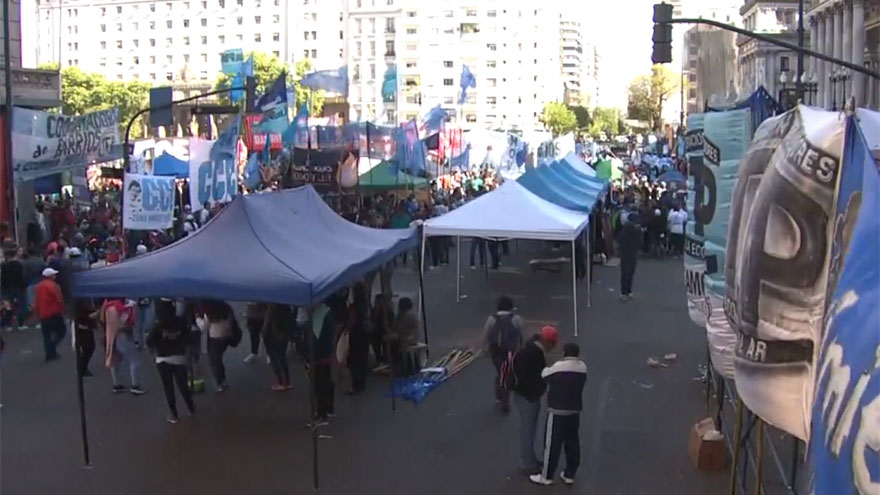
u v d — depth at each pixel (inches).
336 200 1156.5
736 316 234.8
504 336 506.9
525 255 1205.7
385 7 5482.3
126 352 539.2
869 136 243.4
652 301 861.2
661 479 401.4
